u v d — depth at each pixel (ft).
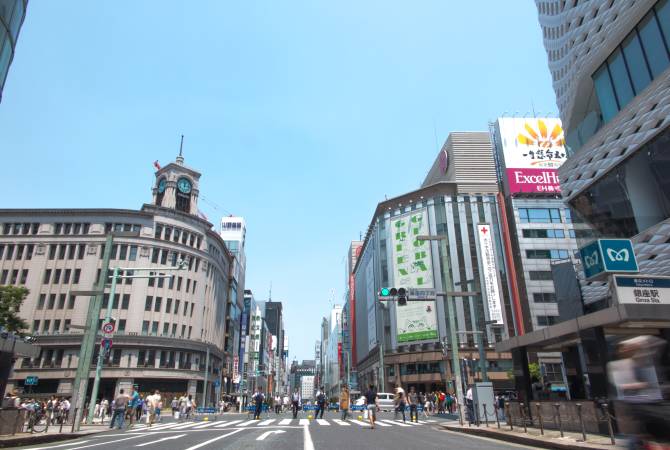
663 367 13.21
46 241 177.37
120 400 65.77
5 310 111.45
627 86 70.33
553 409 48.32
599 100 78.23
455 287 202.39
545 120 212.84
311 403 170.40
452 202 216.95
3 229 178.60
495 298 197.26
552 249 196.85
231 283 261.24
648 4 64.03
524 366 57.82
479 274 203.10
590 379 42.96
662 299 41.39
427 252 214.28
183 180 212.43
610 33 73.20
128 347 165.78
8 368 53.93
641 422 13.25
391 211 237.45
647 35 65.16
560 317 100.94
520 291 195.62
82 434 52.26
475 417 60.03
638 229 67.46
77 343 162.50
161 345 172.24
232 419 96.78
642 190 66.33
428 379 197.06
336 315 596.29
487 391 64.18
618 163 71.56
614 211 73.92
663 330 45.68
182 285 189.67
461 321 196.95
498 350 63.57
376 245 247.50
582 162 83.20
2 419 45.19
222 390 235.81
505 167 208.64
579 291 97.45
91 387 158.92
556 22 96.02
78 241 177.78
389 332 223.71
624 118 69.56
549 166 207.72
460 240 209.56
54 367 160.15
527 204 203.10
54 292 171.32
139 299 174.19
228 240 319.68
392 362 213.87
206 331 202.59
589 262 46.93
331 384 607.78
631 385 13.71
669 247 60.08
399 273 222.89
